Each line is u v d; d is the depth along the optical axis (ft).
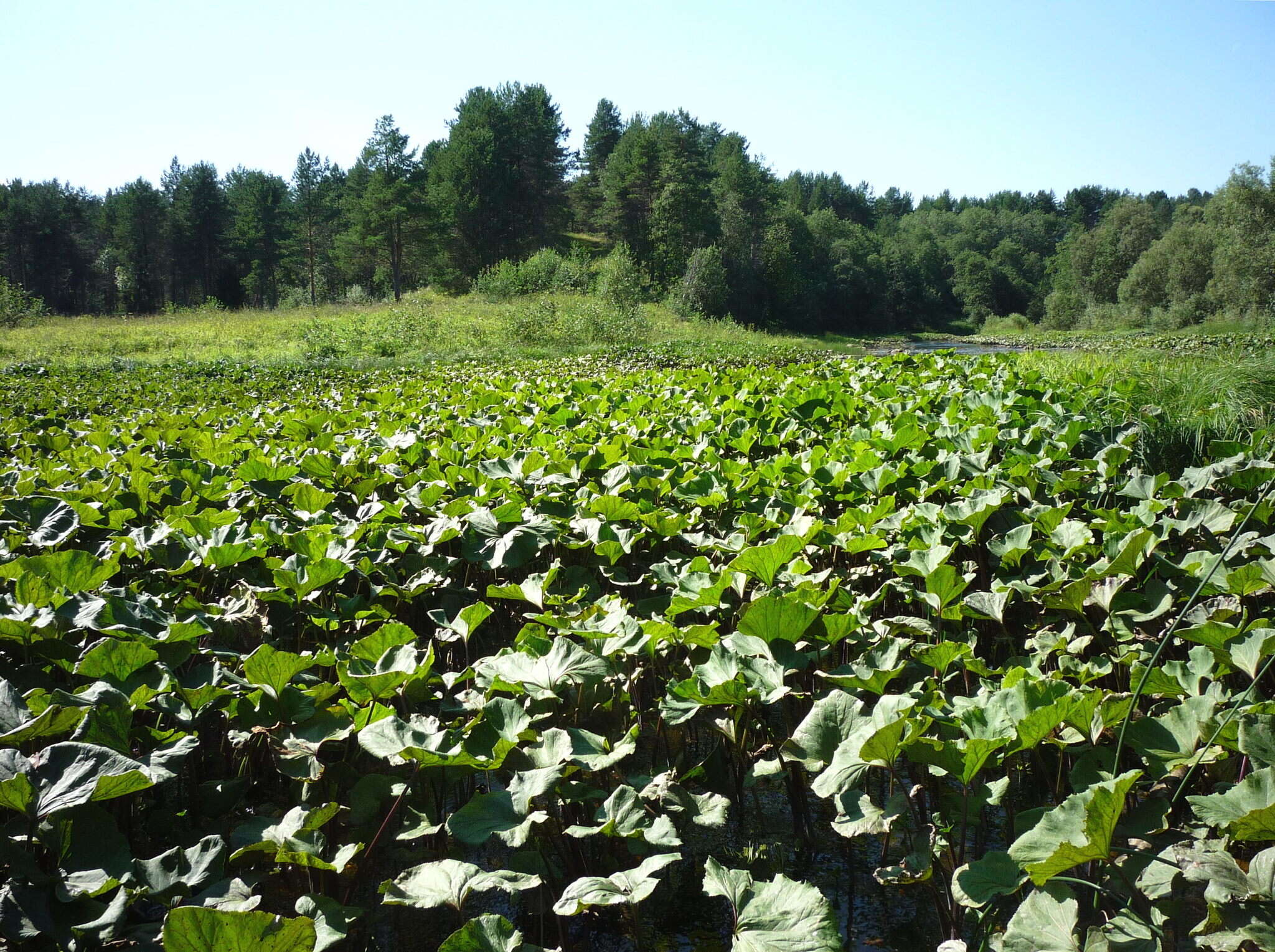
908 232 421.18
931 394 29.91
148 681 9.33
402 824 10.01
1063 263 315.17
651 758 11.81
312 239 261.85
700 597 11.05
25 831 7.08
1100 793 5.91
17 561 11.02
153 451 24.41
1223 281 184.03
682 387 40.14
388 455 21.91
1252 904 5.82
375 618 12.80
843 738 8.34
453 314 142.00
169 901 6.89
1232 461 15.72
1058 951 6.13
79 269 299.58
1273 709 7.20
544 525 14.43
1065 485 16.31
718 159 331.77
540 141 267.39
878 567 14.17
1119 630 10.67
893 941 8.29
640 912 8.87
